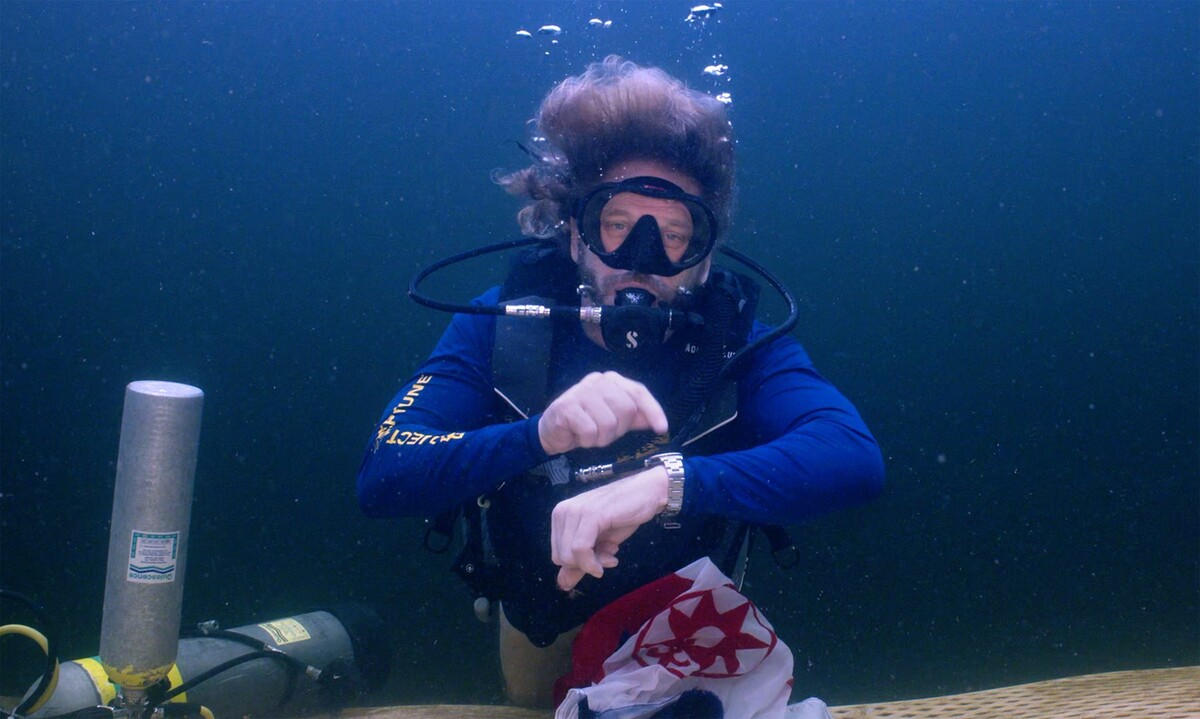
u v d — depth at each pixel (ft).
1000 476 50.21
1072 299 140.05
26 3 93.35
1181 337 126.72
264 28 115.85
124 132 119.34
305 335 104.99
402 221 148.36
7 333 71.51
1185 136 136.36
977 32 121.29
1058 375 108.17
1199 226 136.46
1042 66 128.16
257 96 126.31
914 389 83.66
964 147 137.28
